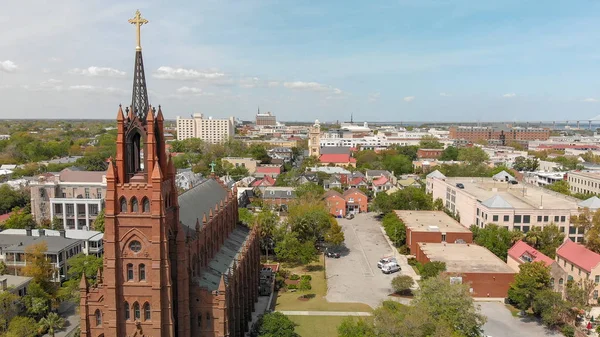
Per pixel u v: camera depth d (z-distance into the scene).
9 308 75.62
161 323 55.56
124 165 55.28
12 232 115.62
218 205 88.12
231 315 66.88
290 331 68.12
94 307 57.09
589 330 77.88
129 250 55.28
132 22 54.25
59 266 99.62
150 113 53.94
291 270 113.44
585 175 193.12
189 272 61.47
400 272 111.50
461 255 107.75
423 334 62.78
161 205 54.25
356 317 83.75
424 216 145.88
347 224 165.12
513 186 163.38
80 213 142.62
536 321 83.38
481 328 79.81
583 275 91.56
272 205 173.25
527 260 100.19
